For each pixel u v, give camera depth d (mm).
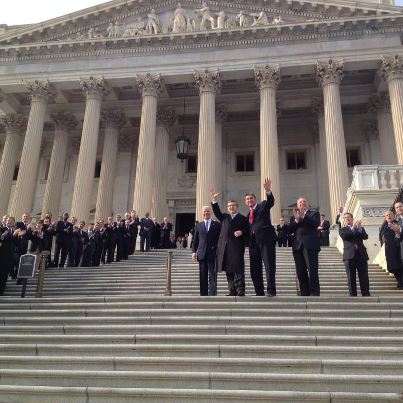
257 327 8531
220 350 7785
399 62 27047
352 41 28141
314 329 8391
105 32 31578
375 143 32938
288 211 33156
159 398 6695
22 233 13945
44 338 8672
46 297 11875
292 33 28719
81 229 18609
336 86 27484
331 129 26547
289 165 34656
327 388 6746
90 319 9477
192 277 14961
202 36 29297
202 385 7004
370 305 9531
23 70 30797
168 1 31531
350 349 7539
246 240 10797
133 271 16156
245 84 32469
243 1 30641
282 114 34875
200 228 11531
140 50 30188
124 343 8406
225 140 35656
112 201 32438
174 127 35594
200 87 28875
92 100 29625
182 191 34500
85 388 6883
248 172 34688
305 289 10852
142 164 27406
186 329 8711
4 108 33500
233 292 10766
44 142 37219
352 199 18719
